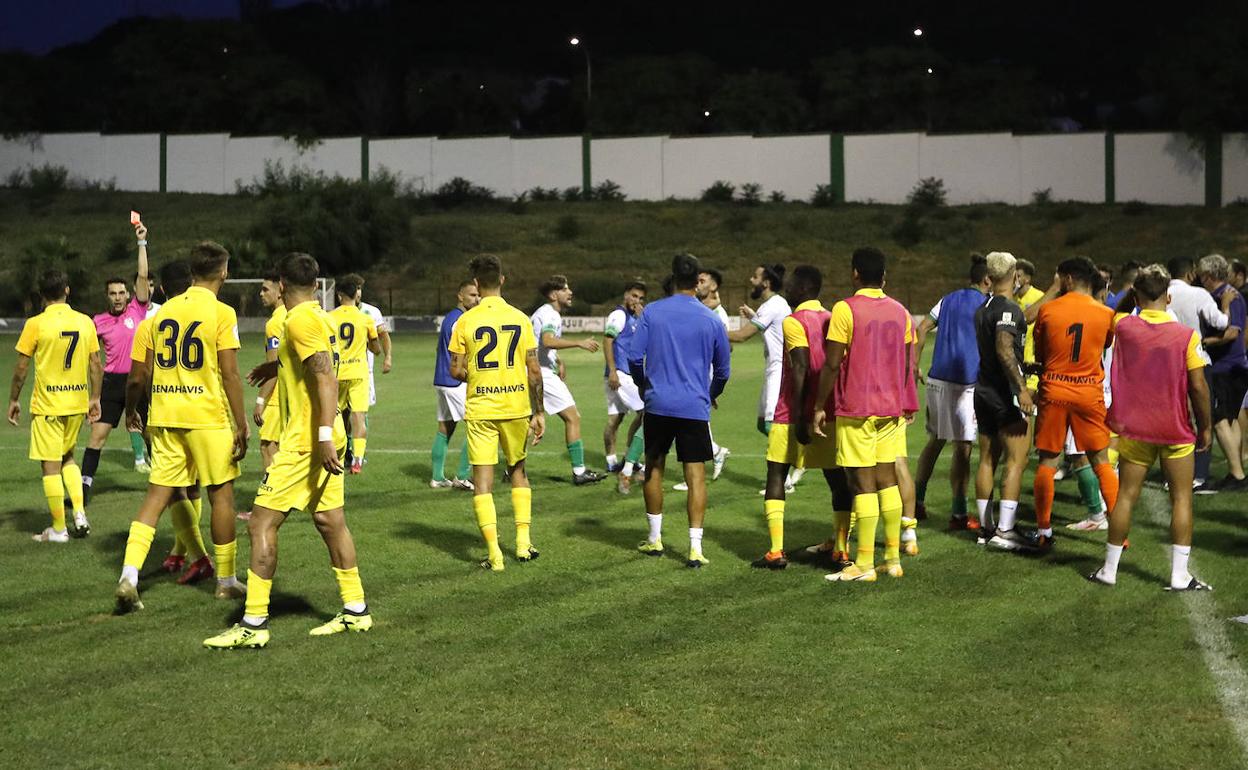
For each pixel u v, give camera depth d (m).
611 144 55.62
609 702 4.60
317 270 5.45
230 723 4.40
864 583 6.46
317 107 73.31
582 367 23.39
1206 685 4.74
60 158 58.00
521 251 48.19
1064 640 5.36
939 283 43.75
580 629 5.59
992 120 72.19
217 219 50.69
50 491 7.57
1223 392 9.20
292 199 46.41
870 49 76.31
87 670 5.02
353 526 8.08
